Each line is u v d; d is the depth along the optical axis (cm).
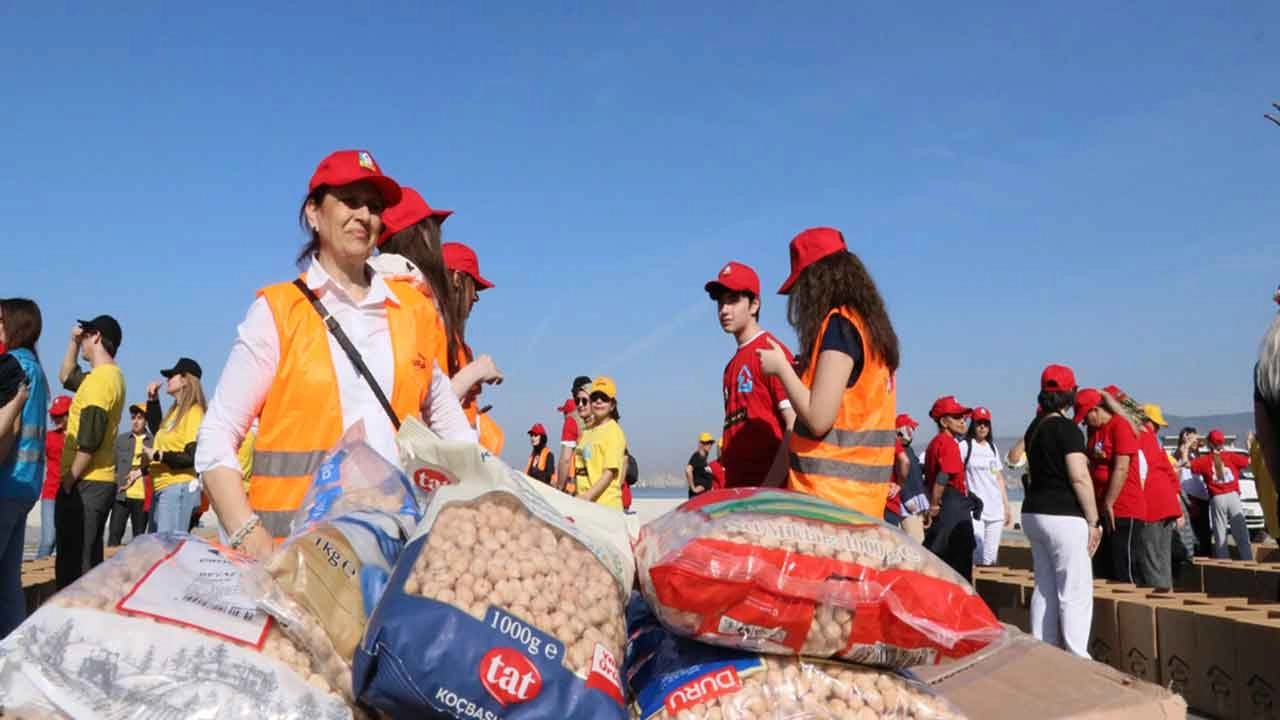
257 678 180
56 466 1060
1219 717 501
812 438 328
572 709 178
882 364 332
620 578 211
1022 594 696
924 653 213
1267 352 379
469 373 322
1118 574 780
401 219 359
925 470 894
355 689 182
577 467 872
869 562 213
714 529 213
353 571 200
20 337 502
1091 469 793
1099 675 265
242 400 241
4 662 175
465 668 174
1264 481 449
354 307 259
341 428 248
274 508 242
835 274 335
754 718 203
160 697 174
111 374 668
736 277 450
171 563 199
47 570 719
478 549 191
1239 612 518
